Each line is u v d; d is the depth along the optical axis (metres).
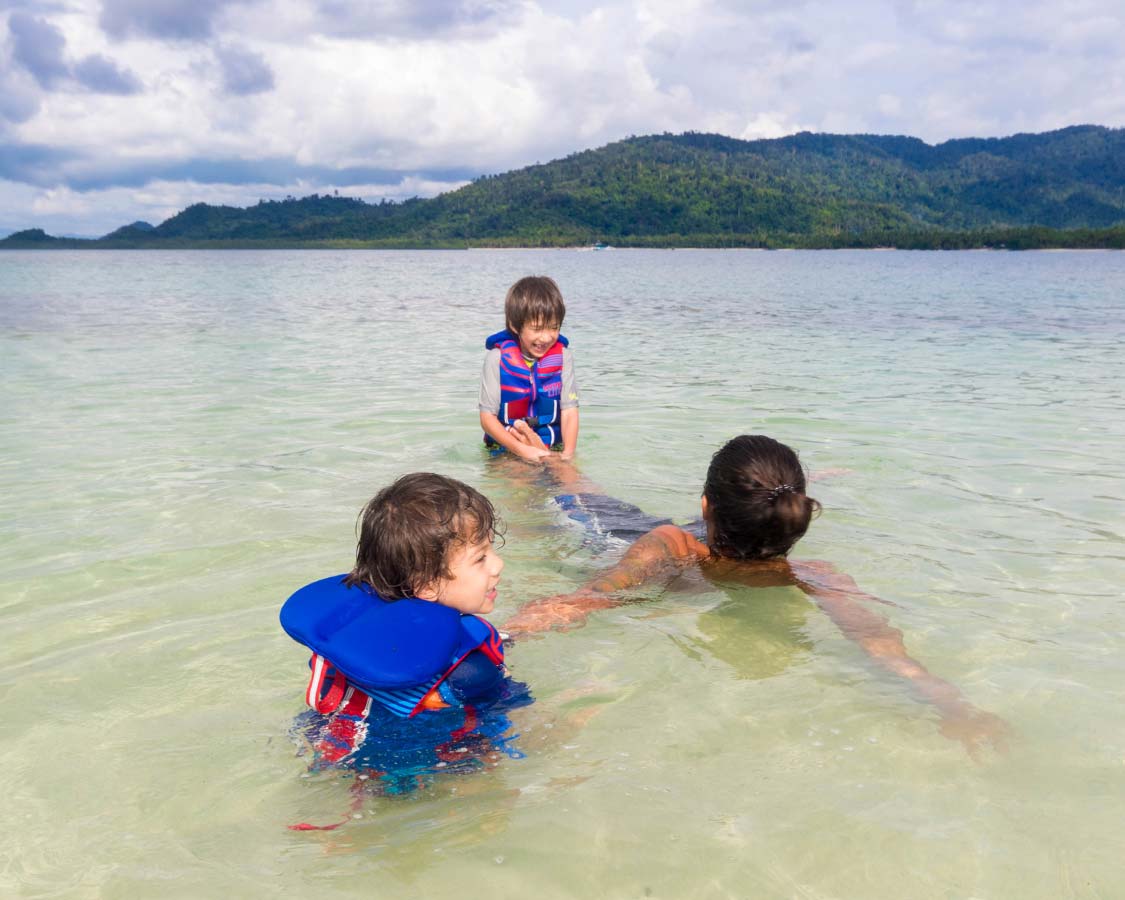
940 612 3.31
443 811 2.09
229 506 4.65
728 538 3.70
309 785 2.20
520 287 5.99
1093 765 2.27
